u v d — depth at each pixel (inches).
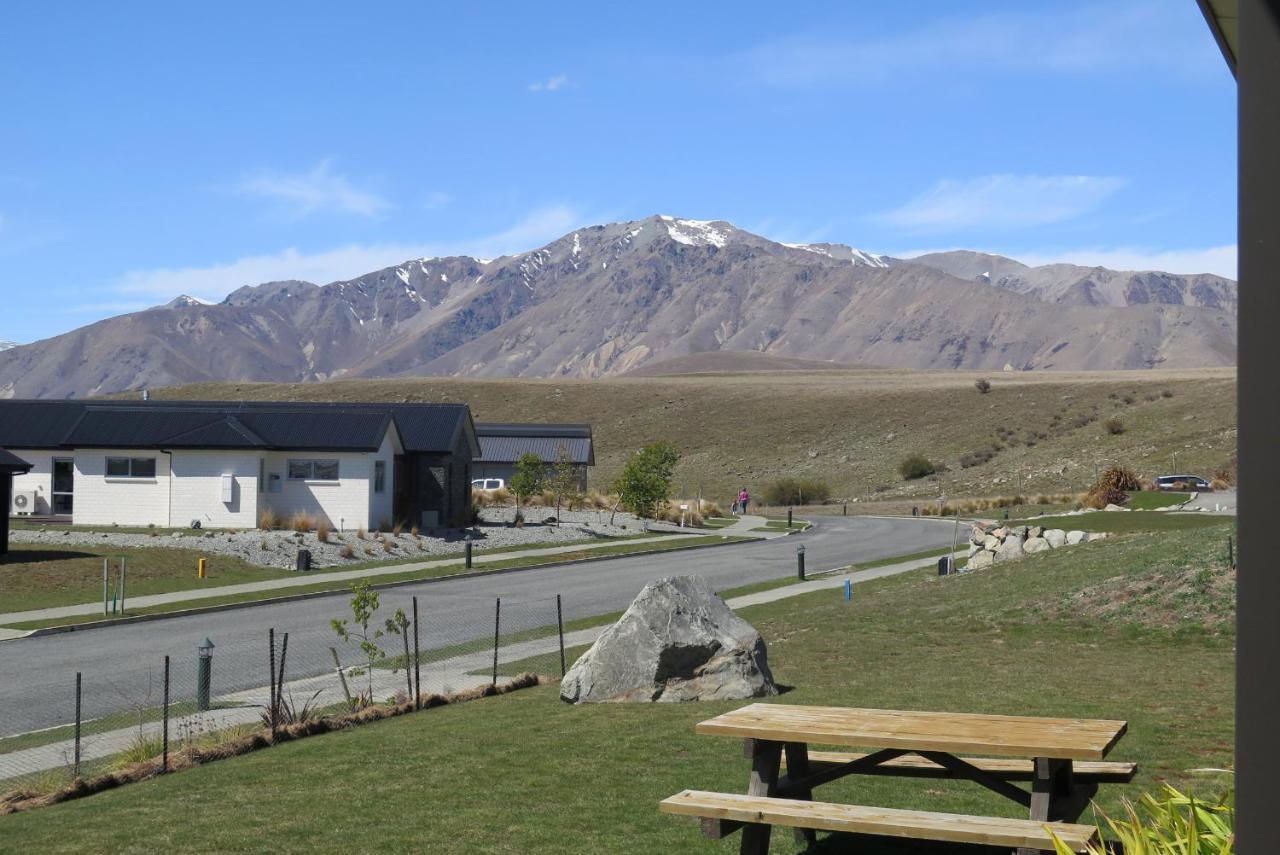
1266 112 135.0
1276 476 132.9
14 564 1237.1
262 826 319.0
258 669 756.6
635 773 371.2
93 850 301.7
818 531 2177.7
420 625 961.5
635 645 555.5
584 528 1953.7
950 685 568.1
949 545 1790.1
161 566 1301.7
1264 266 134.6
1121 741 394.6
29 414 1926.7
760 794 258.7
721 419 4840.1
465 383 5821.9
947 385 5216.5
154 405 1834.4
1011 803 315.3
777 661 699.4
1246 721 134.0
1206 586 791.1
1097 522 1672.0
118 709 627.5
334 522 1750.7
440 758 408.8
